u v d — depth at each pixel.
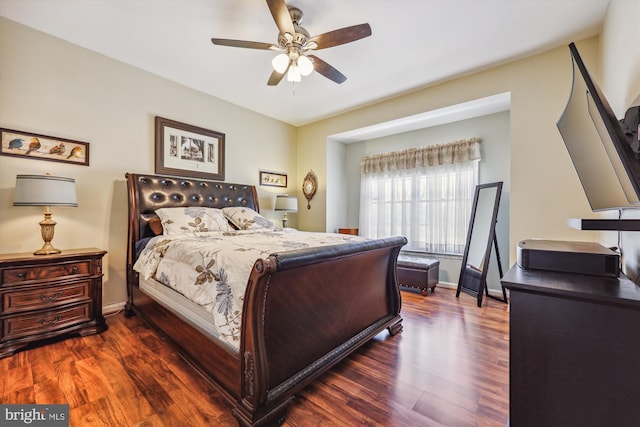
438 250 4.02
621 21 1.75
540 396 0.95
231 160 3.89
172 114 3.26
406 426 1.33
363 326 2.06
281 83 3.30
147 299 2.38
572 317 0.90
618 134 0.81
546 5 2.05
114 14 2.17
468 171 3.78
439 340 2.23
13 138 2.27
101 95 2.73
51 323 2.13
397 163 4.38
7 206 2.25
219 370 1.47
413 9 2.10
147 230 2.87
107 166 2.77
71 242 2.55
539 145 2.64
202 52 2.69
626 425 0.84
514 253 2.73
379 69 2.96
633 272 1.38
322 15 2.17
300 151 4.89
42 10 2.13
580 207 2.45
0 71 2.22
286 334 1.44
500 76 2.87
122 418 1.36
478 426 1.33
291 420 1.37
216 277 1.56
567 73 2.52
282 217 4.61
